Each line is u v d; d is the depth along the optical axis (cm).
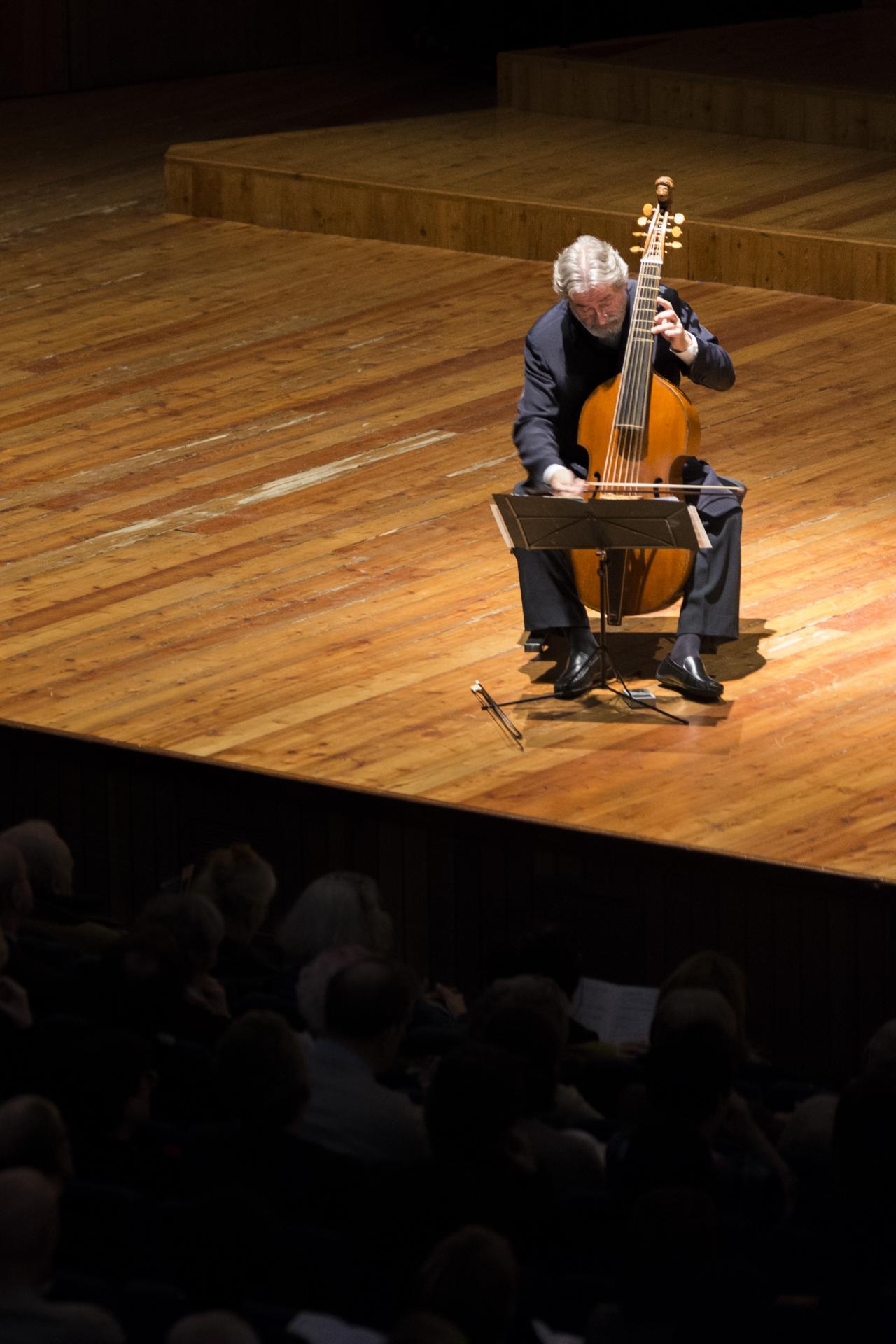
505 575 1627
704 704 1417
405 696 1448
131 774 1398
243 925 1203
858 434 1838
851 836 1253
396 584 1619
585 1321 785
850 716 1393
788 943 1251
